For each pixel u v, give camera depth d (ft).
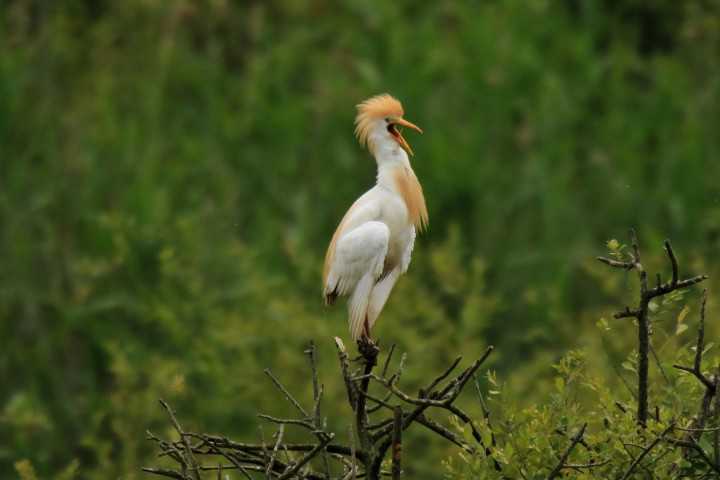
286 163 61.82
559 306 46.85
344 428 40.19
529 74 64.28
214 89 64.80
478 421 20.63
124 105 63.46
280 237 56.65
